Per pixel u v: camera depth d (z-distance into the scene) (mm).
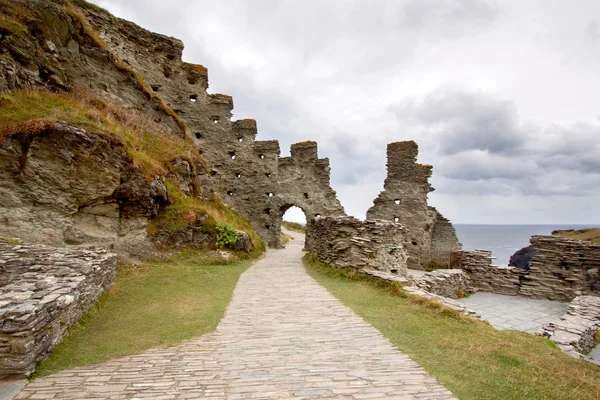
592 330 13062
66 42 20625
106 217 16109
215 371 6406
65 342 7492
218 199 28453
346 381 6004
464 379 6145
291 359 6961
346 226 17016
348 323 9258
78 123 15797
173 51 35312
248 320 9539
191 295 12188
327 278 16016
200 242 19641
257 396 5477
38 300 6859
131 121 22469
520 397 5590
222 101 36875
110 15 29578
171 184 20844
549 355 7914
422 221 31500
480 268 24672
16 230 13328
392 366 6633
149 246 17219
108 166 16078
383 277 13703
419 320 9562
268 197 35938
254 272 17828
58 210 14516
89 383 5879
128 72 24516
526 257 36531
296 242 44781
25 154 14031
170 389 5707
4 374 5805
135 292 12055
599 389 6098
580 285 21500
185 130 29234
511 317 16641
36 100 16250
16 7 18531
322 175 36531
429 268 30656
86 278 9156
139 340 7945
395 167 32938
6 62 15648
